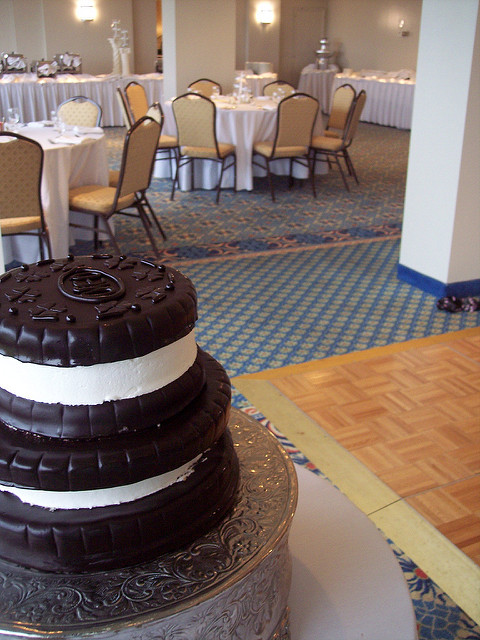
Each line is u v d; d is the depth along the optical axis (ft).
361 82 37.93
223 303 12.53
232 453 3.58
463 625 5.63
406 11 38.06
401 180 23.53
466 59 11.54
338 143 21.06
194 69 24.53
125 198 14.25
